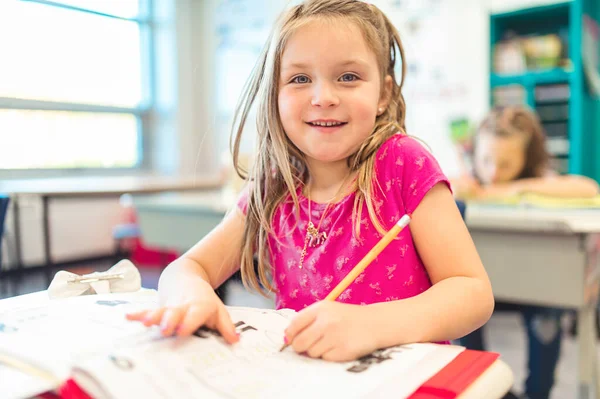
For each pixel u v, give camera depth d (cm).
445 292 56
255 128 78
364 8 70
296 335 45
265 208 77
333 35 64
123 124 439
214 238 78
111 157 427
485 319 58
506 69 350
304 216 74
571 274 136
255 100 78
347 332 45
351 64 64
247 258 77
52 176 378
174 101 467
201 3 482
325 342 44
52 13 372
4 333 45
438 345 48
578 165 321
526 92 341
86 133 403
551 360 151
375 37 68
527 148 211
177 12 466
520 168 212
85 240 398
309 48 64
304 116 66
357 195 70
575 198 185
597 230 126
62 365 38
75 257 392
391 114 75
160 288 61
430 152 73
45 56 370
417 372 41
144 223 222
